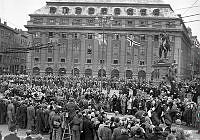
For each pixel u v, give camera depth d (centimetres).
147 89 5522
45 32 12006
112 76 11925
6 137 1450
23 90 4316
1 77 7512
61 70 11988
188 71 16312
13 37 14050
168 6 12338
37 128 2655
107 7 12344
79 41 12012
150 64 11844
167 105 3231
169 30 11825
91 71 11988
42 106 2706
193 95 4362
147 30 11869
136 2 12450
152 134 1680
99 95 4178
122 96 3862
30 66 11994
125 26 11944
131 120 2002
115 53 11950
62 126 2248
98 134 1930
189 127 3078
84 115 2144
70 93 4431
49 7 12356
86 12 12231
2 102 2956
